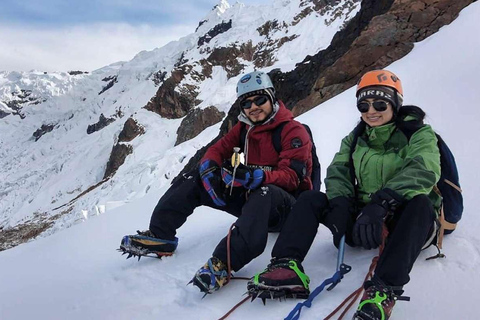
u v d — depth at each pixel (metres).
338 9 109.38
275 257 2.18
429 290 2.04
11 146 195.38
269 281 2.05
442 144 2.32
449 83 6.84
